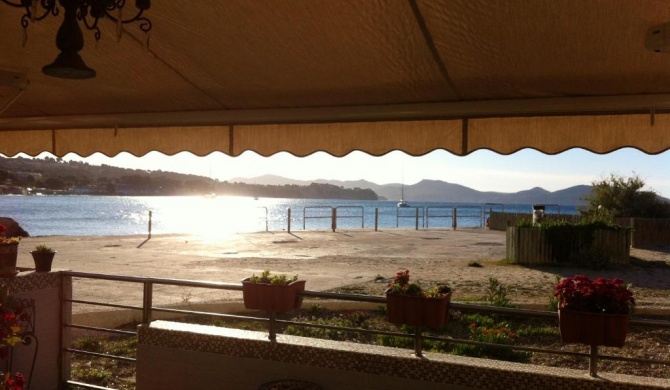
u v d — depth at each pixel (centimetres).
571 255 1584
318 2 306
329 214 9181
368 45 346
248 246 2162
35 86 445
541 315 376
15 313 389
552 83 377
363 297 416
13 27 361
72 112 514
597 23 295
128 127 515
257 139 481
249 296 434
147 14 334
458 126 431
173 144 502
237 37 351
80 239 2336
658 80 359
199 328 458
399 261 1692
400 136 445
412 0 294
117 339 825
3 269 474
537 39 318
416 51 347
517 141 416
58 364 530
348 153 457
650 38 293
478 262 1661
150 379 459
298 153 471
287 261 1677
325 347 411
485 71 366
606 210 2397
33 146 553
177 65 398
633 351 755
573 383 354
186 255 1827
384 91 416
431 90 406
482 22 306
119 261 1641
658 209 2498
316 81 405
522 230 1620
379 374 396
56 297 528
